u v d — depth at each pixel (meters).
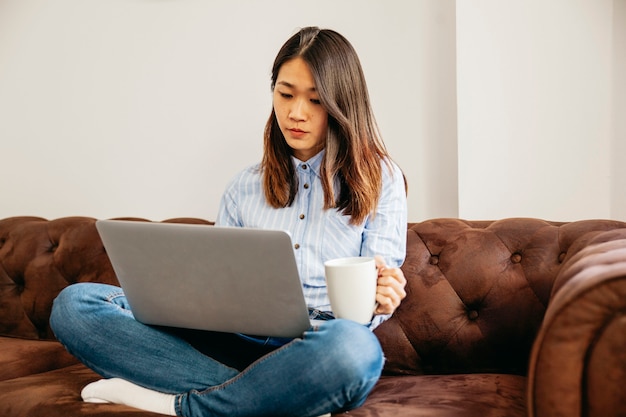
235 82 2.14
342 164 1.47
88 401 1.29
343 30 2.02
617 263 0.94
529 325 1.50
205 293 1.18
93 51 2.29
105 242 1.22
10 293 2.03
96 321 1.30
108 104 2.29
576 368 0.92
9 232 2.09
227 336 1.35
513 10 1.79
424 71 1.95
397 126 1.98
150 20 2.22
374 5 1.98
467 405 1.22
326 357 1.12
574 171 1.77
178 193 2.22
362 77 1.50
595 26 1.74
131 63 2.25
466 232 1.63
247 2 2.11
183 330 1.34
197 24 2.17
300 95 1.45
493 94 1.82
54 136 2.37
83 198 2.34
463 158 1.86
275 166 1.54
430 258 1.64
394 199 1.50
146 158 2.25
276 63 1.50
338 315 1.20
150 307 1.26
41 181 2.39
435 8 1.93
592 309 0.90
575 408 0.93
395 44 1.97
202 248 1.13
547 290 1.49
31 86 2.38
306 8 2.05
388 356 1.60
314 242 1.49
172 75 2.21
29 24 2.37
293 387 1.14
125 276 1.24
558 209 1.78
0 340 1.93
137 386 1.27
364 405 1.26
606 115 1.74
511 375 1.48
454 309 1.57
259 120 2.12
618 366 0.89
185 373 1.25
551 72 1.77
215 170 2.18
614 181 1.76
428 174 1.96
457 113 1.86
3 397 1.39
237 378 1.19
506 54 1.80
